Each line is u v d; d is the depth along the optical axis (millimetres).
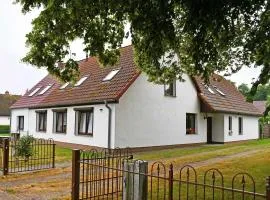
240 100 34344
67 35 10609
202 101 27719
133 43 11438
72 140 25188
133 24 10289
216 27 10000
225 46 11867
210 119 29906
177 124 25562
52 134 28109
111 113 21531
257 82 10234
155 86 23938
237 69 13703
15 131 35781
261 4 9773
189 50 12711
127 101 21953
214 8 9375
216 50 11875
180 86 25984
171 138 24922
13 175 13062
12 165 14938
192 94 27219
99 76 25250
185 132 26312
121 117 21578
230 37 11102
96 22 10898
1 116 58688
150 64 13602
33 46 10609
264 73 10227
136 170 7820
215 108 27719
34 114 31766
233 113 30312
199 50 11430
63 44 10781
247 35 11164
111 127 21469
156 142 23688
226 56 13445
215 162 16062
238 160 16406
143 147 22750
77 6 9773
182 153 20469
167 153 20656
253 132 35375
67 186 11117
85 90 24828
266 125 40438
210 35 10828
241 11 9875
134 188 7832
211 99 28719
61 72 11195
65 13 9969
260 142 31109
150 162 16750
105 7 9953
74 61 11125
